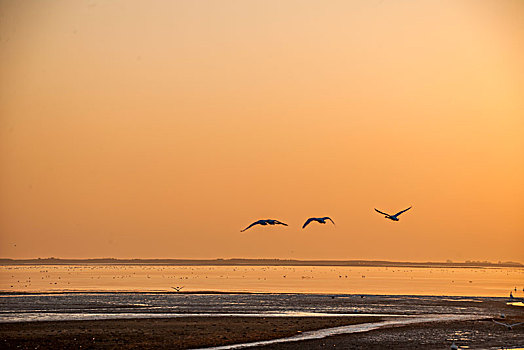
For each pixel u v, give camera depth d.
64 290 148.88
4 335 69.00
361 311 99.12
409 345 66.81
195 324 79.69
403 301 118.69
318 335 72.44
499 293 154.50
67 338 67.62
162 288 166.75
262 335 71.81
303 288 172.38
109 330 73.38
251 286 184.75
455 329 78.25
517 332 76.19
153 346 64.44
